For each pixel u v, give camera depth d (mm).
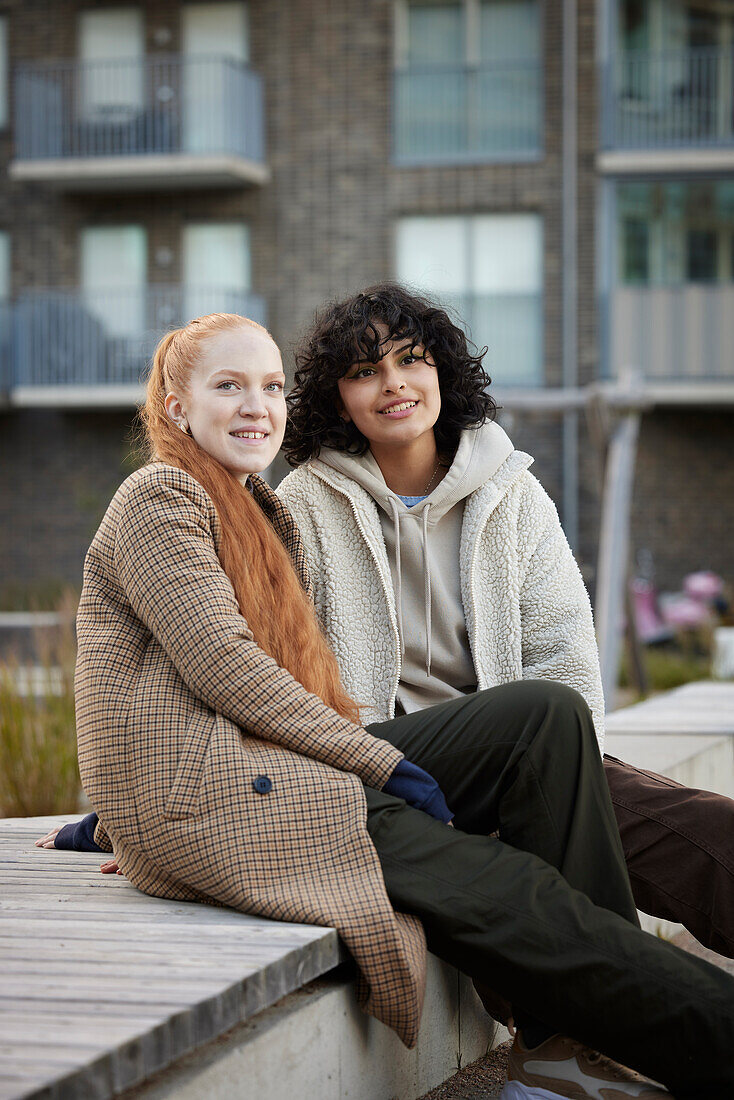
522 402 8414
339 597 2648
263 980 1753
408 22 15922
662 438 15984
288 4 16094
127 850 2199
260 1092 1765
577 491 15352
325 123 16047
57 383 16516
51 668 6637
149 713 2098
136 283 16531
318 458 2721
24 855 2689
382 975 1933
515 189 15664
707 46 15930
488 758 2184
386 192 15914
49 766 5227
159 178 16000
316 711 2104
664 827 2361
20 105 16453
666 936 3611
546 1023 1977
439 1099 2219
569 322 15539
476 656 2633
